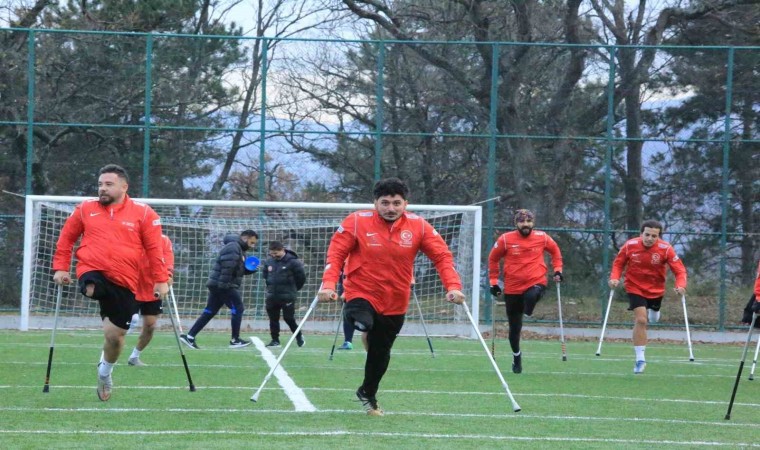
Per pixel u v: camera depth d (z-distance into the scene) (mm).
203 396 22500
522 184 49812
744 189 49812
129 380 25625
